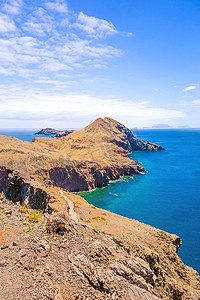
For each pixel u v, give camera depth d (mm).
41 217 22734
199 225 97625
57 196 64562
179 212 114188
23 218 21594
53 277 13578
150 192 155625
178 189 161125
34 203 67375
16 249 14891
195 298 38031
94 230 24578
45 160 187625
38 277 12844
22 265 13469
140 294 17109
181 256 72688
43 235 17875
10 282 11695
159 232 56594
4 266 12938
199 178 194875
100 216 58062
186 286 40781
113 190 172125
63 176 181250
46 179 169875
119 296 15594
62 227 19547
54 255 15891
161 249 47156
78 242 19031
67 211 51312
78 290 13766
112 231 45375
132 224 58844
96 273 16172
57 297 11938
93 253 18422
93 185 187500
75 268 15445
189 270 49938
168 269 42375
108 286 15758
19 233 17453
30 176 159125
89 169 193750
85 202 78562
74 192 176375
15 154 187125
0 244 15148
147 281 25172
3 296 10492
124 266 19953
